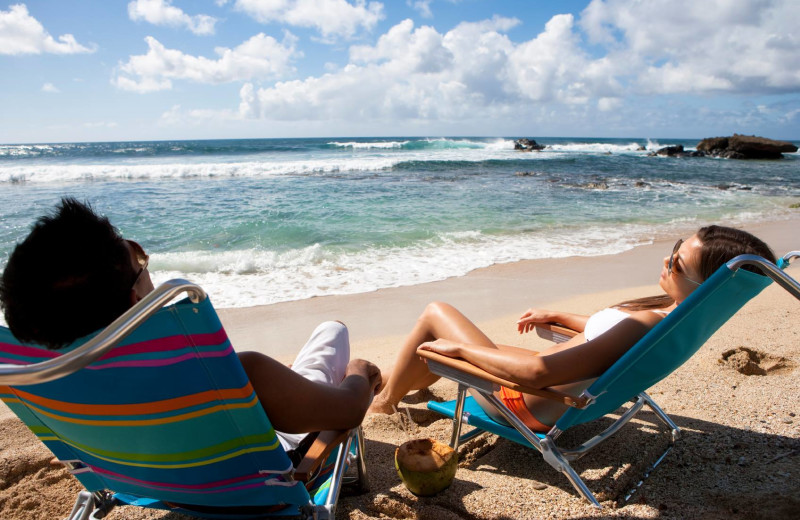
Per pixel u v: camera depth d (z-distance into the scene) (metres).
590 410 2.05
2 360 1.34
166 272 6.63
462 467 2.53
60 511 2.25
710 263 1.94
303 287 6.12
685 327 1.86
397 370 2.80
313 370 2.01
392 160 28.39
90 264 1.20
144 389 1.31
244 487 1.58
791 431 2.63
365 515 2.09
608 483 2.24
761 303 4.93
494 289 6.04
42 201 12.55
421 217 10.85
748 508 2.04
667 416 2.64
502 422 2.38
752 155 40.69
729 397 3.06
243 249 7.89
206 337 1.23
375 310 5.33
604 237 9.27
